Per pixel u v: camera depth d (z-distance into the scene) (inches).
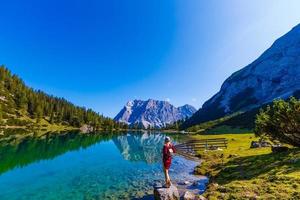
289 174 896.3
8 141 3299.7
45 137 4466.0
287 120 1311.5
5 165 1656.0
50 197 979.3
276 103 1400.1
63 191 1064.2
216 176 1178.0
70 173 1454.2
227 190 850.8
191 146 2402.8
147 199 947.3
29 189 1093.8
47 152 2416.3
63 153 2394.2
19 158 1967.3
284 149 1352.1
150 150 2987.2
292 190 741.9
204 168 1459.2
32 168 1585.9
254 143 2039.9
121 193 1032.2
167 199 831.1
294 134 1350.9
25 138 3961.6
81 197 978.1
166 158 880.3
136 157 2256.4
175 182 1200.2
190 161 1846.7
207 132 7367.1
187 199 836.0
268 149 1749.5
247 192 791.1
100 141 4249.5
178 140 4589.1
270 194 742.5
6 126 5999.0
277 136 1422.2
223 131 6939.0
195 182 1162.6
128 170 1568.7
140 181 1251.8
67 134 5762.8
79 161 1923.0
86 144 3535.9
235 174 1097.4
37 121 7568.9
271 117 1421.0
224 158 1626.5
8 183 1195.9
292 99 1328.7
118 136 6176.2
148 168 1652.3
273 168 1022.4
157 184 1182.3
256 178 943.7
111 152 2628.0
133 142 4394.7
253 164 1195.9
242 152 1777.8
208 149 2310.5
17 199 952.3
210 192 876.0
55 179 1293.1
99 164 1801.2
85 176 1374.3
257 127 1505.9
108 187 1133.1
